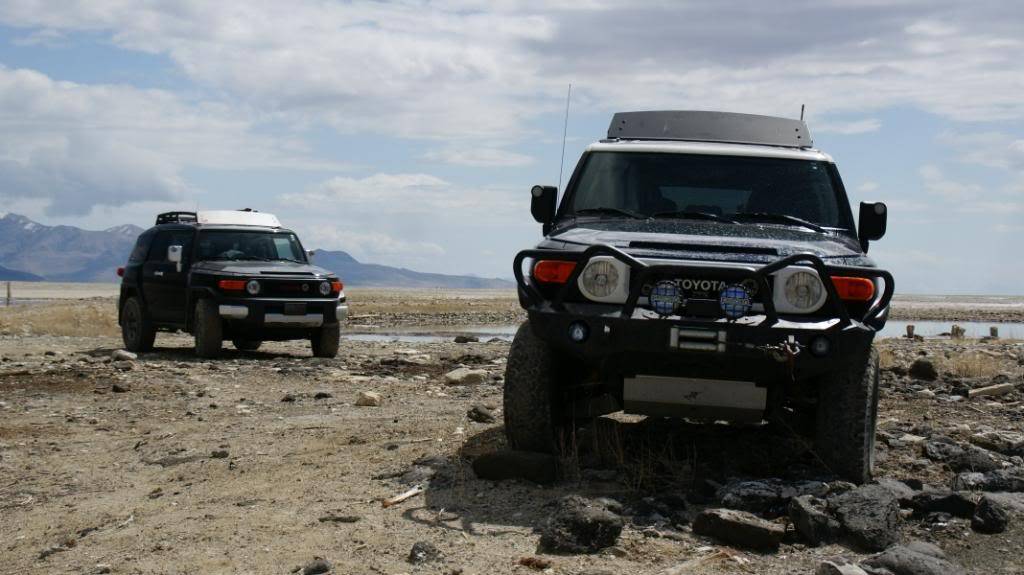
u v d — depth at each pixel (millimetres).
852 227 6352
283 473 6074
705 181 6547
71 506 5523
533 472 5508
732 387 5387
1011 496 5078
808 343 5082
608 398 6004
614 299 5336
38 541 4855
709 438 6637
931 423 8289
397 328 37031
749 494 4988
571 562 4156
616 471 5746
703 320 5133
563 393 6012
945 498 4852
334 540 4562
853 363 5379
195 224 15820
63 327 24609
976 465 6031
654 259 5340
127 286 16422
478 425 7598
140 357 14750
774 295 5258
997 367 14055
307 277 14852
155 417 8594
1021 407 9422
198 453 6777
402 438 7090
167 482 6031
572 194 6699
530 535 4586
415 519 4895
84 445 7320
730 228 6023
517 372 5703
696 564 4113
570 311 5277
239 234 15828
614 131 7184
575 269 5352
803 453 6094
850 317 5270
